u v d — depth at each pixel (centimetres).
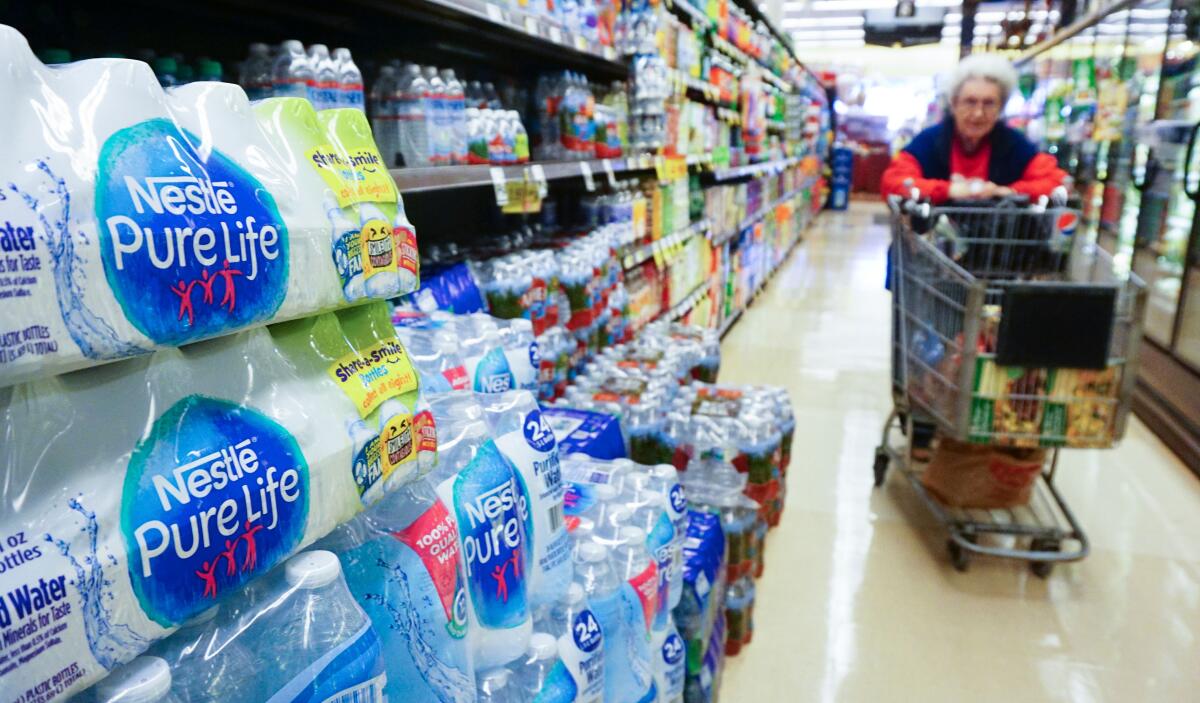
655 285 355
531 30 201
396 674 76
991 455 273
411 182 148
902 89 1992
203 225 57
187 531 56
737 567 209
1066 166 680
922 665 213
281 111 71
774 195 803
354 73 156
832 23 1504
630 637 120
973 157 334
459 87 196
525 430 104
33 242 47
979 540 280
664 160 330
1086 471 342
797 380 459
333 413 70
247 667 61
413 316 152
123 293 52
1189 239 402
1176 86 456
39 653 48
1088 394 235
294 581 64
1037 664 214
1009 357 232
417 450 80
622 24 312
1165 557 271
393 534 79
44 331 47
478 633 90
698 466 229
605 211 310
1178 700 201
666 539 134
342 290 72
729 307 554
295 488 65
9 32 50
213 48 182
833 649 219
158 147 56
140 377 57
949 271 242
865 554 270
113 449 54
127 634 53
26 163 48
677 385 259
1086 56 639
